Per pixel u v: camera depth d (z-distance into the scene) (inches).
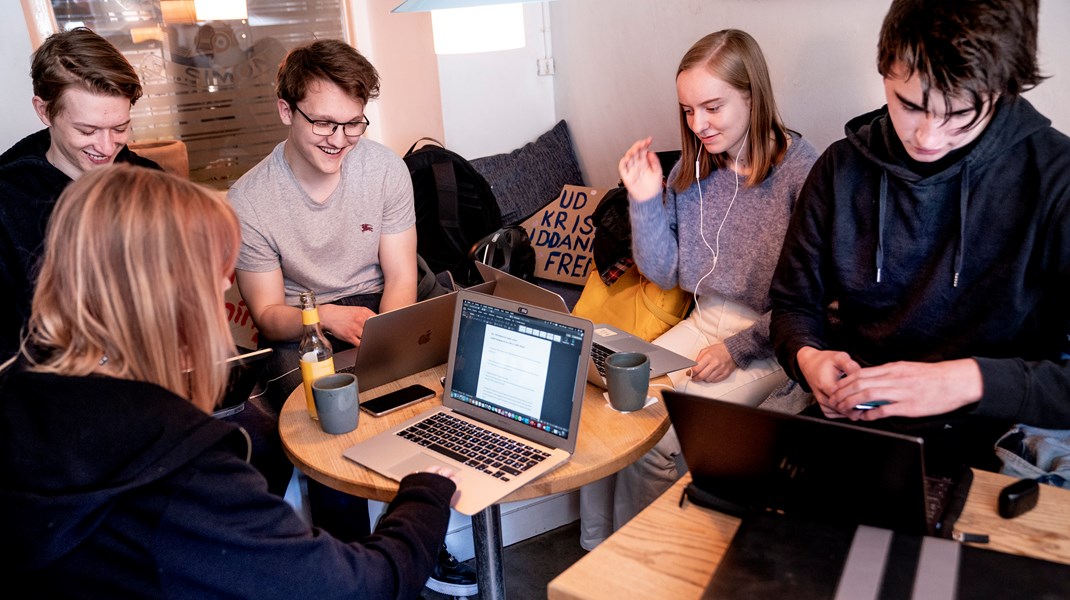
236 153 148.5
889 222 60.7
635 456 57.2
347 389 60.9
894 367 52.2
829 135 91.9
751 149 81.4
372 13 149.9
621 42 120.3
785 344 65.7
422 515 48.1
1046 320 56.8
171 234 38.0
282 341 86.3
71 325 38.2
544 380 57.1
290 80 79.4
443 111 129.7
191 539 37.0
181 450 36.9
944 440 58.3
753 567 38.4
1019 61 48.3
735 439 42.8
